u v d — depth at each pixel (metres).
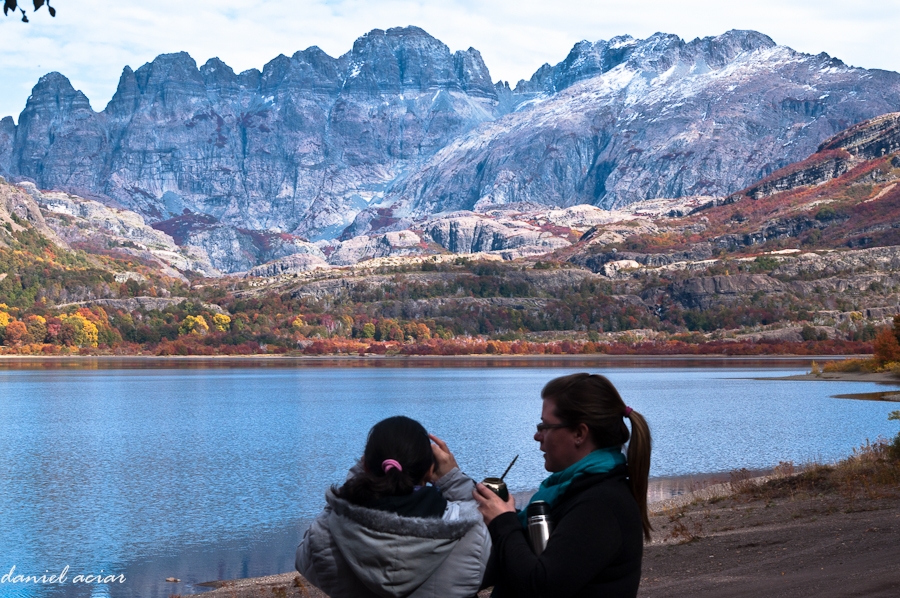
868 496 27.42
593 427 5.91
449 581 5.59
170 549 38.06
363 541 5.54
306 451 82.38
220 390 194.38
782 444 76.44
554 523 5.75
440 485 6.09
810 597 12.80
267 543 38.88
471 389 196.12
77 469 70.06
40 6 9.18
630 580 5.63
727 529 25.39
